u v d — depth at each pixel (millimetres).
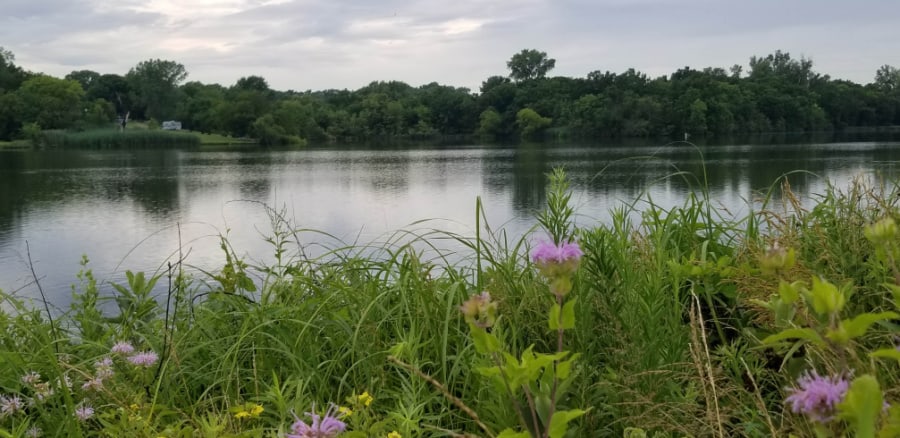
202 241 11414
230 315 3463
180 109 117188
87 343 3238
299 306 3271
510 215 14828
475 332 1339
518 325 2754
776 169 25969
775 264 1397
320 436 1412
